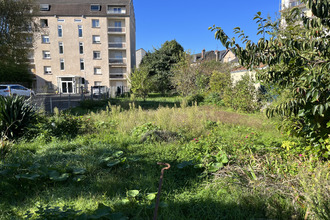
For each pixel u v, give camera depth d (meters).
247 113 12.70
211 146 5.18
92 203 2.95
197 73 23.09
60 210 2.65
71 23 37.00
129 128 8.22
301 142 4.69
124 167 4.29
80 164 4.27
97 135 7.15
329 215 2.38
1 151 4.74
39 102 11.13
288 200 2.84
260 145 4.99
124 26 38.69
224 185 3.32
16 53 21.88
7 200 3.12
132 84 20.89
